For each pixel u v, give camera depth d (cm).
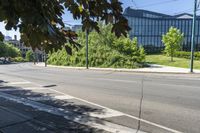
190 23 7575
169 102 1009
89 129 683
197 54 4872
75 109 903
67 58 4722
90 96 1165
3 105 982
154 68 3438
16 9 207
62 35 267
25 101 1060
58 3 254
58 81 1838
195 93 1233
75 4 267
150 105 954
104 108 912
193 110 869
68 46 270
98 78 2055
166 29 7694
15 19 211
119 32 269
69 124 728
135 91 1310
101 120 759
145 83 1672
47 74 2536
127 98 1104
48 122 749
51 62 5141
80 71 3062
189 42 7575
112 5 262
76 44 277
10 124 728
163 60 4756
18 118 793
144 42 7681
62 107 940
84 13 274
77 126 709
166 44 4794
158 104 971
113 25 268
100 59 4106
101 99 1084
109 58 4016
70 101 1048
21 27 223
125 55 4028
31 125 721
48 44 260
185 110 870
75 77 2159
